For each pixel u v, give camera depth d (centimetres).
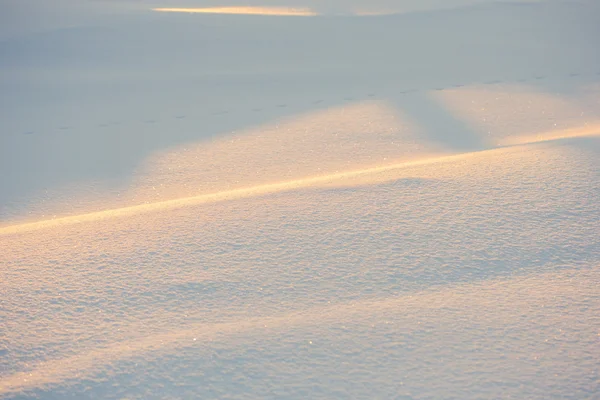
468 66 888
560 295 251
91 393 201
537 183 355
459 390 199
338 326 233
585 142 432
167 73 882
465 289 257
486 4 1370
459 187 357
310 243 297
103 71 902
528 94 738
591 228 301
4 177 503
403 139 577
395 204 337
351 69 884
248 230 313
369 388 201
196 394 200
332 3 1468
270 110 697
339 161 518
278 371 209
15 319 242
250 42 1052
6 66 937
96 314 246
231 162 523
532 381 202
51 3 1505
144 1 1562
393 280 265
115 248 300
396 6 1390
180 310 247
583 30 1115
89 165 529
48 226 343
